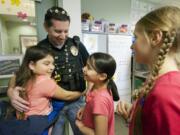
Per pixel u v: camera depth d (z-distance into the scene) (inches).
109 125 43.8
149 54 22.8
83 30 100.3
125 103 36.6
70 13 75.0
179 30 21.1
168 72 20.9
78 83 55.8
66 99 50.9
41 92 45.5
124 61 122.3
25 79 47.3
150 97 19.9
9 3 62.7
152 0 149.3
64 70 54.1
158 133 19.1
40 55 46.7
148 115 19.9
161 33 21.3
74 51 56.3
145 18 23.2
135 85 125.4
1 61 62.7
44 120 44.7
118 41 117.3
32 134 42.2
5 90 63.5
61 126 52.2
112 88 48.1
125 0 132.6
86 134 43.2
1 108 47.5
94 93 44.6
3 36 62.9
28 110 44.7
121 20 131.7
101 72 43.6
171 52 21.6
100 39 109.2
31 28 68.3
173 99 18.5
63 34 51.4
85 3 111.1
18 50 65.9
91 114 42.8
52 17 49.9
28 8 66.9
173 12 22.2
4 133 42.1
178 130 18.2
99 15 119.0
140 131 21.6
